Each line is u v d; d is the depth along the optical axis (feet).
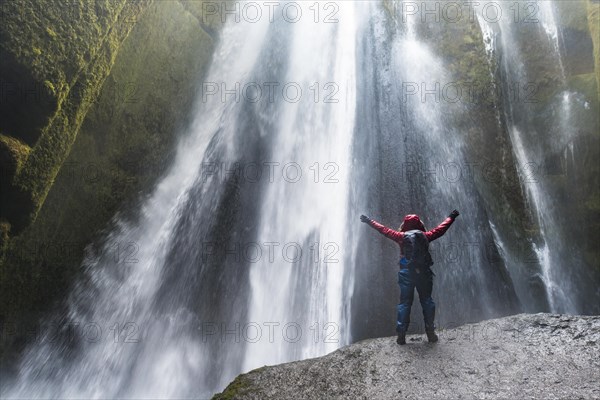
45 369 30.19
